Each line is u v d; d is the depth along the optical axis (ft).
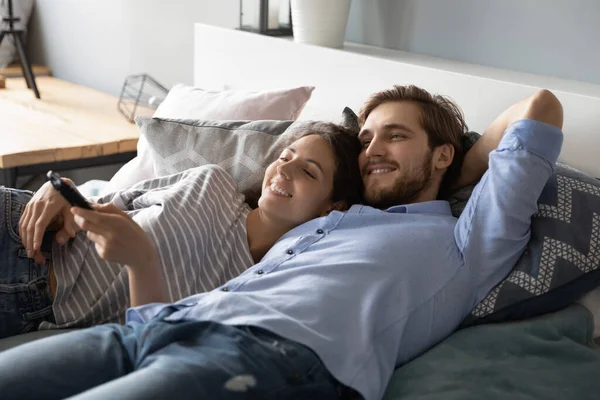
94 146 7.89
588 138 5.10
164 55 9.89
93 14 11.08
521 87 5.40
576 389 3.80
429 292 4.19
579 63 5.78
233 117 6.28
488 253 4.43
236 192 5.24
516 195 4.41
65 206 4.57
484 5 6.34
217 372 3.36
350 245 4.28
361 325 3.84
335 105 6.76
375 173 4.95
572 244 4.46
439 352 4.03
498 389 3.73
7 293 4.43
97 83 11.32
